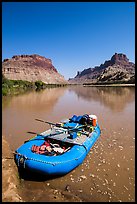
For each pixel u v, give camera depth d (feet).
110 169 31.60
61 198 23.88
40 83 327.06
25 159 28.12
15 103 106.42
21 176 28.27
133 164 33.42
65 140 35.22
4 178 23.73
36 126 57.31
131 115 72.38
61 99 135.44
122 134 49.44
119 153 37.73
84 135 39.19
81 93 198.90
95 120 45.21
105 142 43.47
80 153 32.24
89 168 31.78
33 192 24.84
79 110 85.66
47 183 27.25
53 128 42.04
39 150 31.55
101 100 122.93
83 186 26.86
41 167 27.25
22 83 289.53
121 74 560.20
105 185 27.25
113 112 79.25
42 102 114.32
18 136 47.52
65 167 28.63
